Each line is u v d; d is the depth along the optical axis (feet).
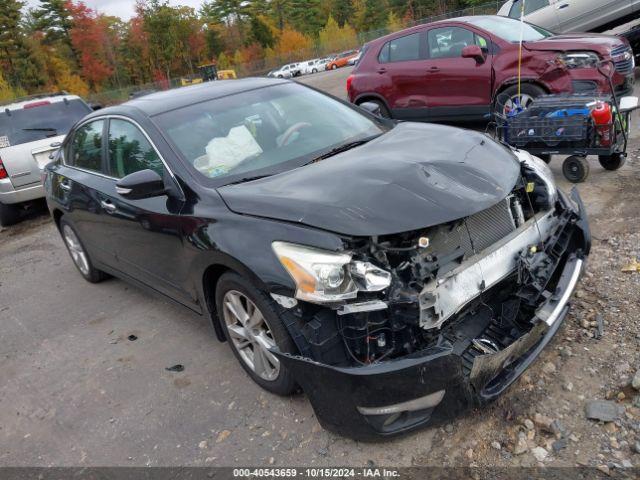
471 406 8.43
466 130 12.36
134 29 252.21
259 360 10.46
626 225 14.78
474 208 8.83
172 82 180.34
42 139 26.84
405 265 8.44
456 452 8.64
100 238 15.15
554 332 9.57
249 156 11.60
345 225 8.45
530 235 9.94
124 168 13.28
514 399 9.47
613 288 12.04
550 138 17.95
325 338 8.44
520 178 10.60
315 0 299.99
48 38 236.63
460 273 8.69
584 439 8.53
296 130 12.50
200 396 11.18
